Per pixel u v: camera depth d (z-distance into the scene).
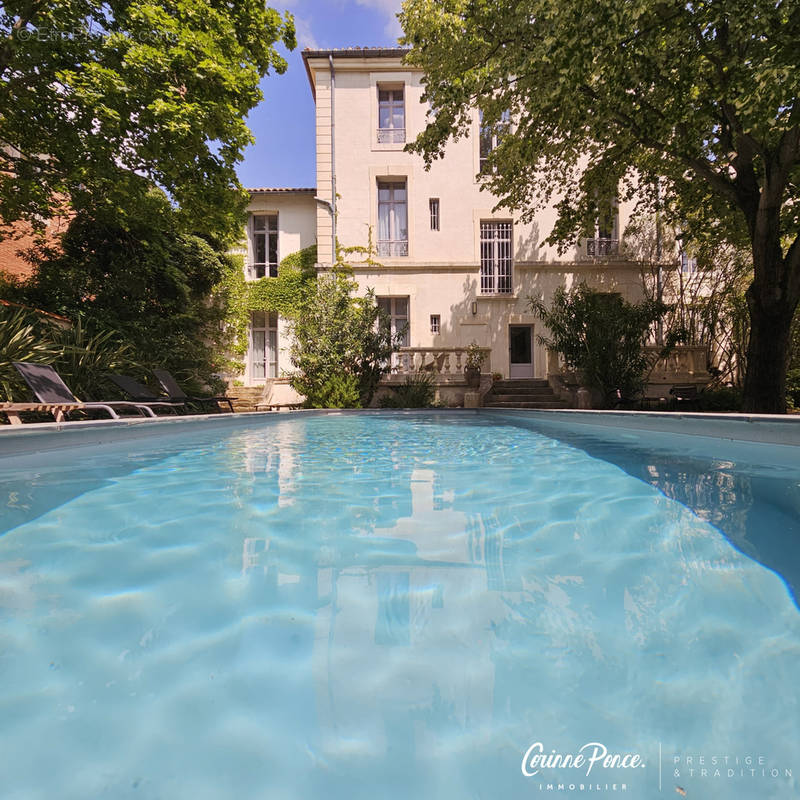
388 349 11.48
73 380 6.36
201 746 0.78
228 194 8.16
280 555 1.65
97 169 7.08
